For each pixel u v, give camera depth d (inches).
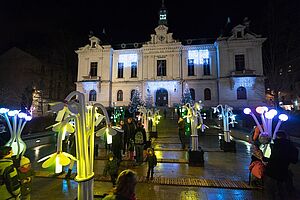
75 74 1943.9
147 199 245.0
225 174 343.9
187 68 1679.4
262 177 260.7
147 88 1678.2
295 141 602.2
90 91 1747.0
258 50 1579.7
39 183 299.3
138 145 402.3
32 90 1665.8
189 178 320.5
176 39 1851.6
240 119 1123.3
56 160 119.5
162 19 1861.5
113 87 1754.4
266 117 268.1
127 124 452.4
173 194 259.9
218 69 1616.6
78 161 134.6
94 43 1807.3
